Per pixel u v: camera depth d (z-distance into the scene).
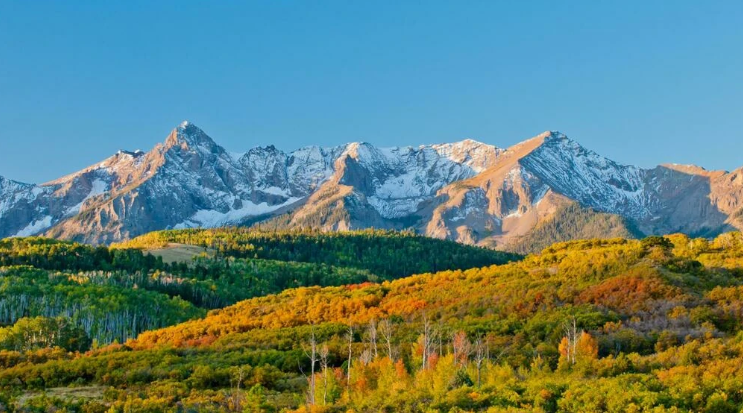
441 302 141.38
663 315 109.25
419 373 85.75
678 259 140.00
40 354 125.56
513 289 137.88
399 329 121.75
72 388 100.94
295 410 80.00
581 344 90.19
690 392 70.50
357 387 85.50
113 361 110.69
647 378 75.81
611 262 142.75
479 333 100.50
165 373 103.38
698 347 87.88
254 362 108.88
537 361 88.75
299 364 103.00
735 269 138.75
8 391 96.44
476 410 72.44
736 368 76.50
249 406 82.50
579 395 71.94
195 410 82.56
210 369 101.12
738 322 103.12
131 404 84.44
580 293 126.88
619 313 113.38
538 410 68.75
